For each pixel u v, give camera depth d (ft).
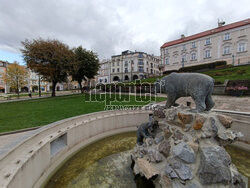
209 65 82.48
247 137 14.60
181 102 38.11
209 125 8.80
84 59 77.66
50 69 58.54
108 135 18.75
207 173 7.23
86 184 9.62
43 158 9.52
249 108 26.20
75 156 13.46
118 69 159.12
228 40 84.43
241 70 57.41
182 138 9.37
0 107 35.22
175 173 7.96
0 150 9.64
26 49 58.03
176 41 115.55
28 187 7.63
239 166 11.73
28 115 25.41
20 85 75.77
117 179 10.20
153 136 11.96
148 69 156.87
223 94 44.96
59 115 25.17
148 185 9.59
